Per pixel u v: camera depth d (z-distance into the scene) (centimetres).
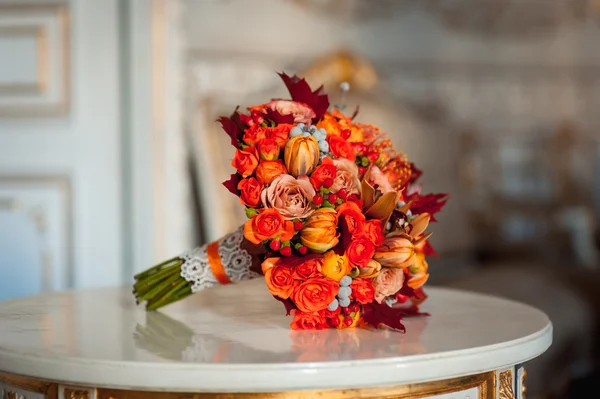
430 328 126
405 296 133
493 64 401
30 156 256
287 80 135
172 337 119
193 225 301
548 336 124
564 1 408
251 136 125
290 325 126
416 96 384
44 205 256
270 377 97
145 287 143
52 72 255
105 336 119
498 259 376
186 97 318
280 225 118
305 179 121
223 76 332
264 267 121
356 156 131
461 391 110
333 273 120
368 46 372
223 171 295
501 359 110
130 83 260
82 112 257
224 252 142
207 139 297
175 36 273
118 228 261
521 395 126
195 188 300
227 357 103
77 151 257
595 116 409
